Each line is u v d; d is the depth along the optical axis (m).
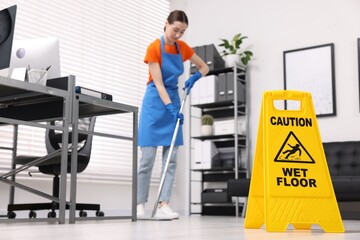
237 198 4.38
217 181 4.85
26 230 1.72
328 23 4.49
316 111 4.42
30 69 2.45
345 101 4.30
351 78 4.29
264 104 1.86
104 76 4.34
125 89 4.56
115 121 4.37
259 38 4.88
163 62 3.10
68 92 2.33
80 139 3.16
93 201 4.05
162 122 3.12
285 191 1.75
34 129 3.68
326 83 4.40
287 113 1.87
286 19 4.74
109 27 4.47
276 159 1.79
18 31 3.67
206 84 4.78
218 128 4.75
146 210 4.58
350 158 4.09
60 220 2.27
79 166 2.95
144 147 3.14
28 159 2.86
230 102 4.72
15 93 2.46
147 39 4.91
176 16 2.98
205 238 1.32
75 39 4.12
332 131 4.33
